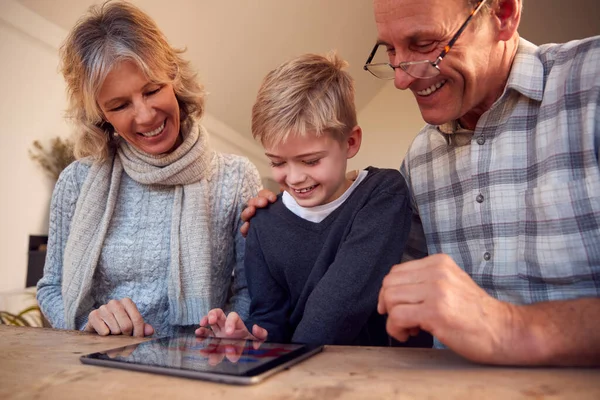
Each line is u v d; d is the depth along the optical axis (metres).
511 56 0.96
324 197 1.05
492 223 0.99
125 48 1.08
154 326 1.26
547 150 0.91
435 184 1.13
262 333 0.85
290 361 0.57
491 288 1.00
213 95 4.53
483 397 0.43
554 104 0.91
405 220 1.03
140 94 1.14
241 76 4.53
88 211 1.28
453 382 0.48
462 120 1.06
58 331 0.89
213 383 0.50
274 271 1.12
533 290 0.94
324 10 4.49
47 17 3.15
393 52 0.92
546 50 0.96
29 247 3.19
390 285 0.60
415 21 0.83
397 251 0.98
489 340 0.53
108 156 1.33
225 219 1.36
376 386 0.48
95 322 0.88
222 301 1.36
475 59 0.88
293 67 1.07
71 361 0.62
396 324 0.58
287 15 4.19
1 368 0.59
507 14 0.89
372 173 1.15
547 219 0.89
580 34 5.12
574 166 0.87
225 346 0.68
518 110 0.96
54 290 1.32
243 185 1.41
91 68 1.09
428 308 0.56
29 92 3.15
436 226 1.13
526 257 0.93
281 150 1.02
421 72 0.86
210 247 1.29
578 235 0.86
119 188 1.34
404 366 0.56
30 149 3.18
